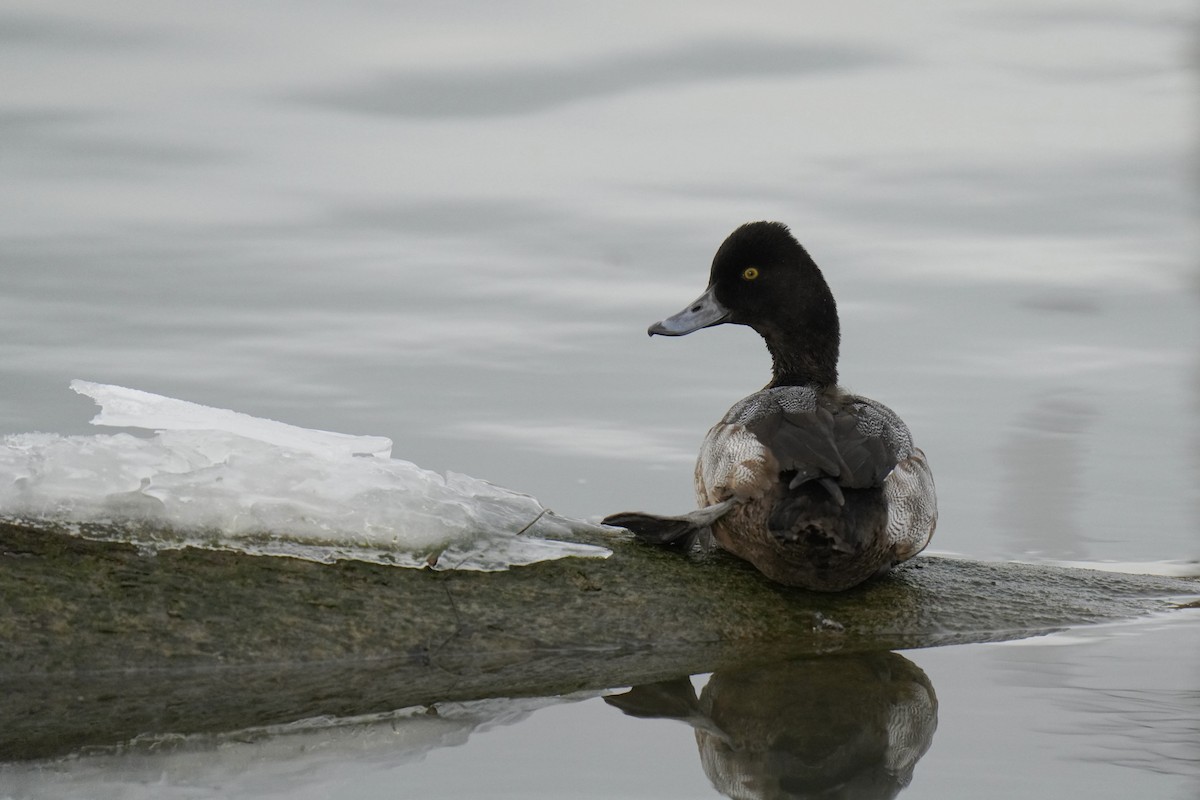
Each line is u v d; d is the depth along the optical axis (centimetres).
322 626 934
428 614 961
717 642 984
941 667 940
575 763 782
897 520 1038
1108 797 719
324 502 996
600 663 947
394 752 798
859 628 1012
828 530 966
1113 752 779
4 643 882
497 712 862
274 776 764
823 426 1042
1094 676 915
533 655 948
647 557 1070
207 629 915
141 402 1068
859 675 928
